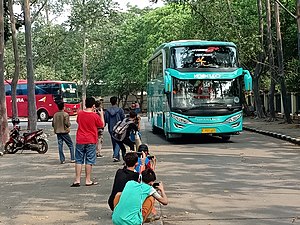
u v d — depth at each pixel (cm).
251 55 3459
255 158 1675
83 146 1202
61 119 1669
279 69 3133
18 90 5206
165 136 2514
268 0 3247
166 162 1606
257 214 896
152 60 2927
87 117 1201
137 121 1520
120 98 6744
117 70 6203
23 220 870
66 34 3691
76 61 6166
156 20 5591
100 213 907
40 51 3769
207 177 1306
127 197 648
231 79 2173
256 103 4094
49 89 5134
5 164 1688
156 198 677
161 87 2441
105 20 3616
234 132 2188
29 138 1994
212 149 1983
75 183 1200
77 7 3422
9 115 5200
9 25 2995
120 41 6144
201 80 2158
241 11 3625
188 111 2147
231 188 1151
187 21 4222
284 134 2462
